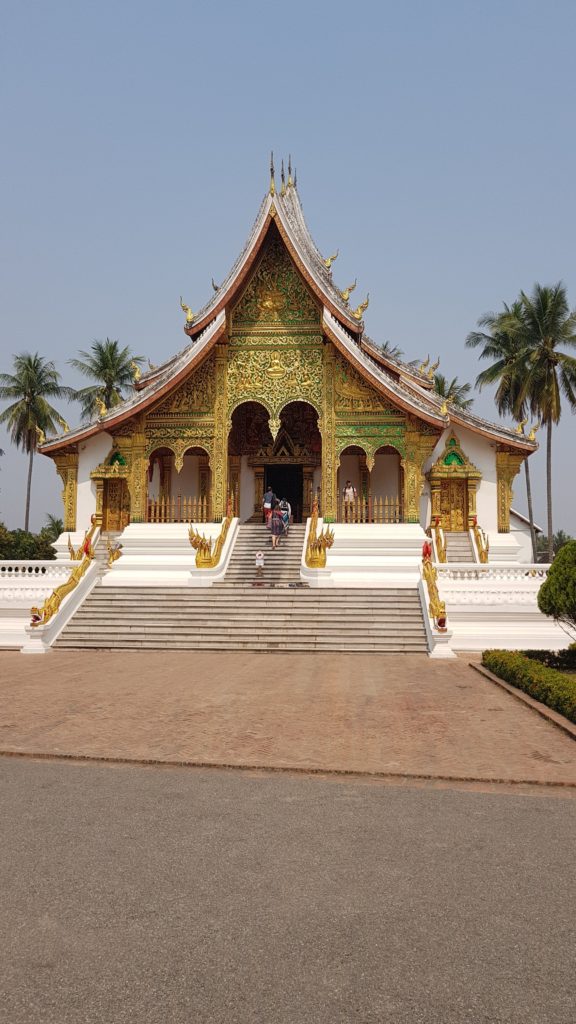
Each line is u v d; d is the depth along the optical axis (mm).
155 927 3893
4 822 5625
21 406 48750
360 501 27906
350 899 4250
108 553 25266
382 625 18266
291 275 27141
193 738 8430
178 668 14711
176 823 5602
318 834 5371
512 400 41812
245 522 31156
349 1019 3088
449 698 11227
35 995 3268
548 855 4988
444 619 16516
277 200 26359
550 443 38844
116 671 14273
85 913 4059
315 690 11961
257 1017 3102
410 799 6293
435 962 3549
